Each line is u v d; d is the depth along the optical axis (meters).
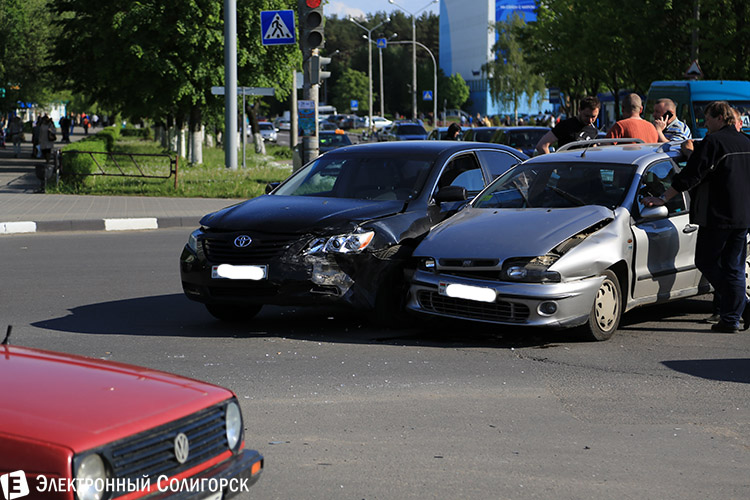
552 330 22.86
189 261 23.02
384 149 26.00
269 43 56.41
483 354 20.53
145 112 95.94
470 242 21.70
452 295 21.30
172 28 84.44
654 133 31.58
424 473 12.91
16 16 130.38
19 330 22.97
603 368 19.27
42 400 8.95
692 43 82.38
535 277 20.67
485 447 14.08
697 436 14.77
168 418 8.95
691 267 24.25
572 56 116.88
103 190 63.84
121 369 10.21
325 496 12.02
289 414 15.77
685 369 19.22
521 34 134.00
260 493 12.10
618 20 94.56
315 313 25.78
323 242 22.02
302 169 26.31
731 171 22.09
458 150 25.78
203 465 9.29
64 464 7.97
